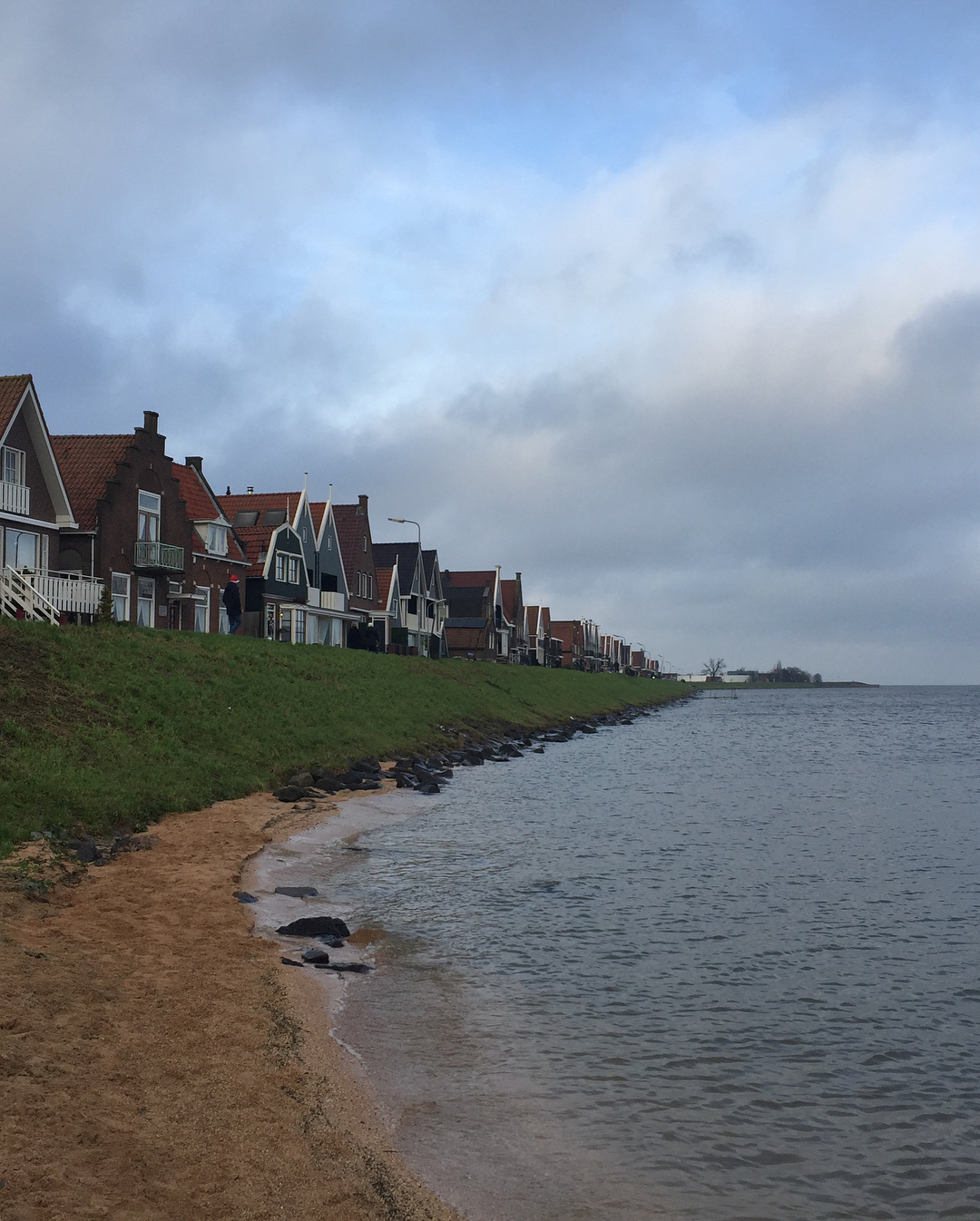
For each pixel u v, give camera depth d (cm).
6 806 1628
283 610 6322
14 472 3781
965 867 2016
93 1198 614
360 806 2600
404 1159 754
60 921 1250
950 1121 858
